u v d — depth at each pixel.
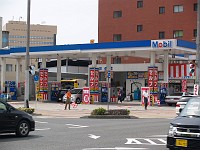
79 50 44.47
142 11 66.62
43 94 49.31
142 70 56.41
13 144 13.01
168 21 64.31
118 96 48.34
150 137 15.39
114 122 22.72
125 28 67.88
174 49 40.38
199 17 28.03
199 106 11.27
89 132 17.11
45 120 23.88
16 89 53.03
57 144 13.12
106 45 42.94
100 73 60.72
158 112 31.78
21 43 119.94
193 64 28.47
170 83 51.25
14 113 14.86
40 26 124.75
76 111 31.66
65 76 66.50
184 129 10.09
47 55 49.62
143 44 40.72
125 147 12.61
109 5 69.56
